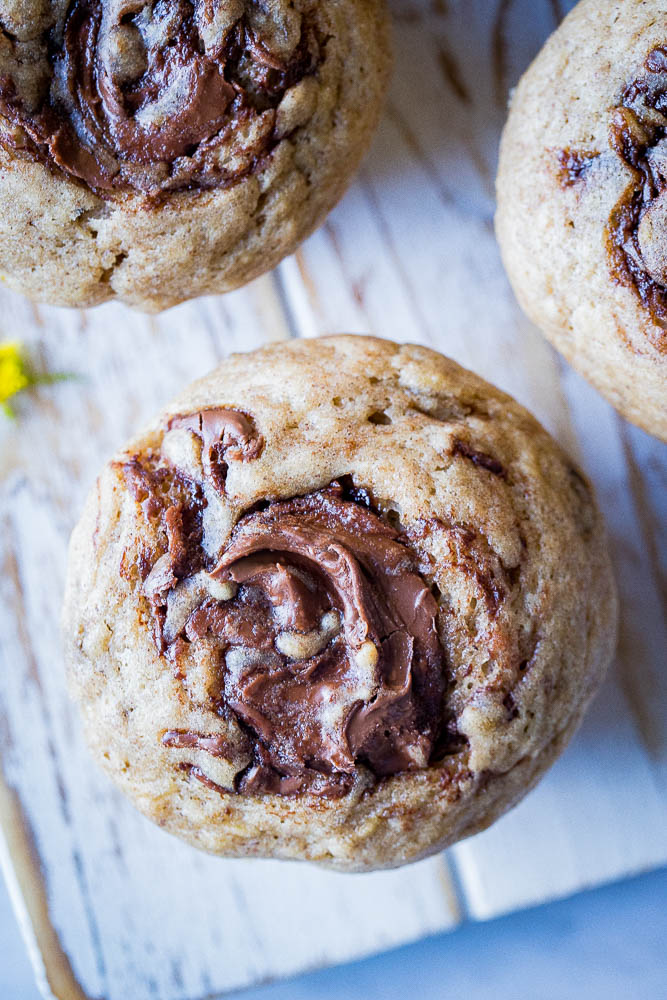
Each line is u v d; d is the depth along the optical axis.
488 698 0.26
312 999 0.32
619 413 0.29
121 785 0.27
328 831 0.26
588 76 0.27
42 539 0.31
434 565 0.26
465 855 0.31
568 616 0.26
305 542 0.25
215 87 0.27
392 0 0.31
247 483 0.26
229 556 0.25
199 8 0.26
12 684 0.31
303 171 0.28
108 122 0.27
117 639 0.26
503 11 0.31
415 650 0.25
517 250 0.28
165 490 0.26
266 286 0.31
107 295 0.28
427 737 0.26
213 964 0.31
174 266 0.28
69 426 0.31
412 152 0.31
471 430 0.27
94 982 0.30
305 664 0.25
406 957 0.32
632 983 0.31
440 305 0.31
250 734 0.26
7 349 0.31
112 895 0.31
